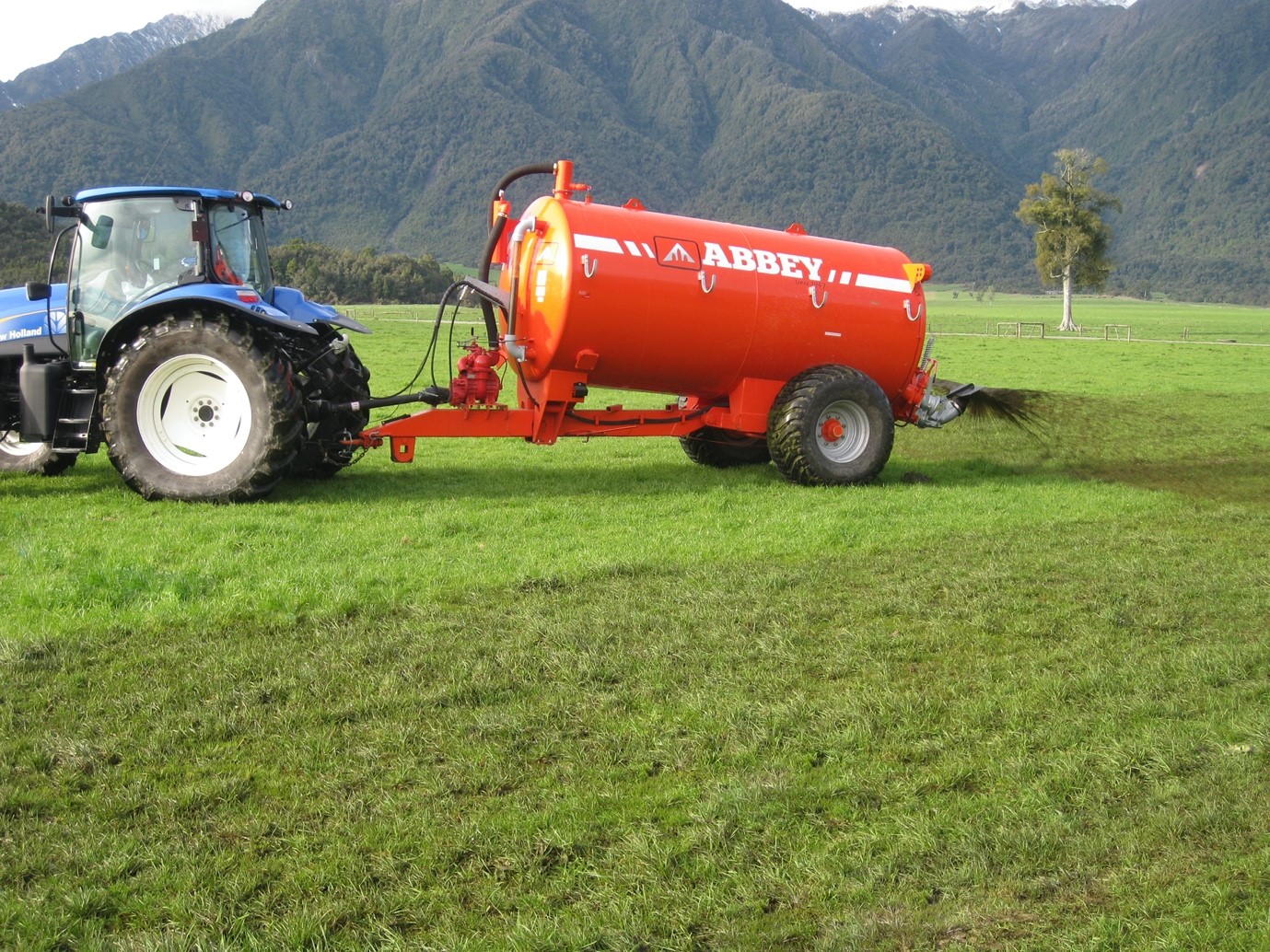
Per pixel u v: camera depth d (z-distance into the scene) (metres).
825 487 10.46
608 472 11.45
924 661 5.37
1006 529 8.62
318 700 4.71
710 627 5.78
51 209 9.12
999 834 3.61
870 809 3.80
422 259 99.31
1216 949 3.02
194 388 8.91
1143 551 7.84
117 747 4.22
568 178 9.97
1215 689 4.98
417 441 14.01
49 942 3.03
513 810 3.78
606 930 3.09
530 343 9.97
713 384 10.54
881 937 3.08
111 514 8.38
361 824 3.67
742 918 3.18
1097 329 65.31
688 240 9.99
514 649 5.38
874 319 10.63
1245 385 25.11
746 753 4.21
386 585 6.48
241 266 9.67
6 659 5.07
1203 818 3.72
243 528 7.91
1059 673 5.18
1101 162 64.88
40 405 8.80
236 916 3.18
